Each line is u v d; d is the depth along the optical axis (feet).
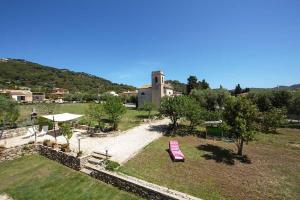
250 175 52.75
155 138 87.81
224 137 88.12
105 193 45.68
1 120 86.22
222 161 62.59
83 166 57.82
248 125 66.74
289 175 53.21
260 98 144.87
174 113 101.96
